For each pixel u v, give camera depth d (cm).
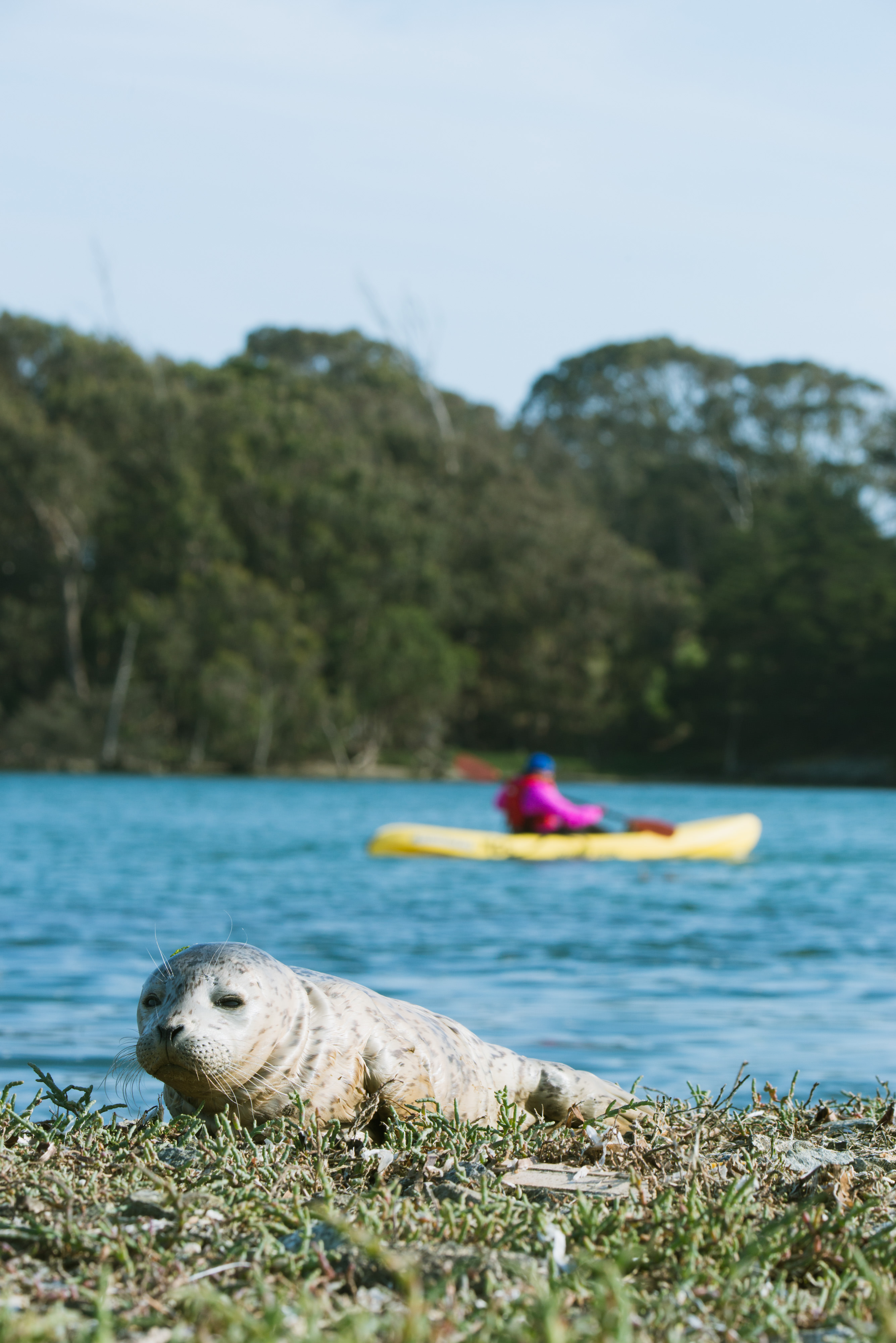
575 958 1090
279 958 1048
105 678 6134
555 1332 218
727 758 6738
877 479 7844
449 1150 374
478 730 7119
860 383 8938
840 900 1590
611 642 7144
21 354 6988
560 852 2134
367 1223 295
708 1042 745
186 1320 249
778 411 8788
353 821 3080
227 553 6134
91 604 6234
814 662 6538
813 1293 282
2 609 6109
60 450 5938
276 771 6016
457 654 6406
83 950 1071
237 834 2611
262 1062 380
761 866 2088
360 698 6122
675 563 8444
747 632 6769
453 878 1814
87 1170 350
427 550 6550
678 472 8406
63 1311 245
